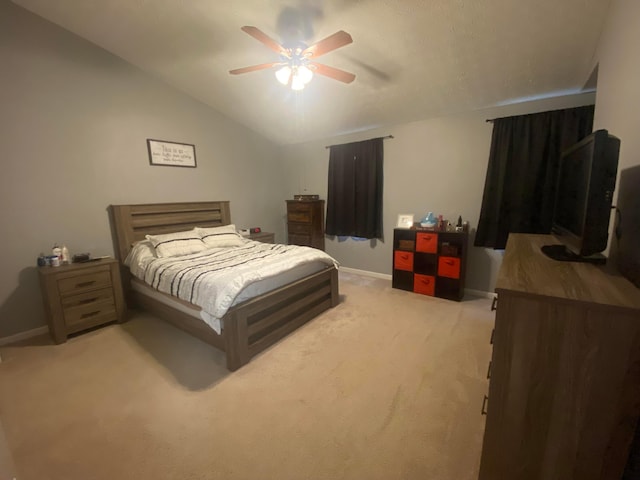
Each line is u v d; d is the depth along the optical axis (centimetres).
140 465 142
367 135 423
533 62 238
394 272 390
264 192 500
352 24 225
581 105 275
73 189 292
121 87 319
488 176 323
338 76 226
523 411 104
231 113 424
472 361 223
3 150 252
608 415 94
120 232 320
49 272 247
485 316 301
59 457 146
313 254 300
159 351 243
